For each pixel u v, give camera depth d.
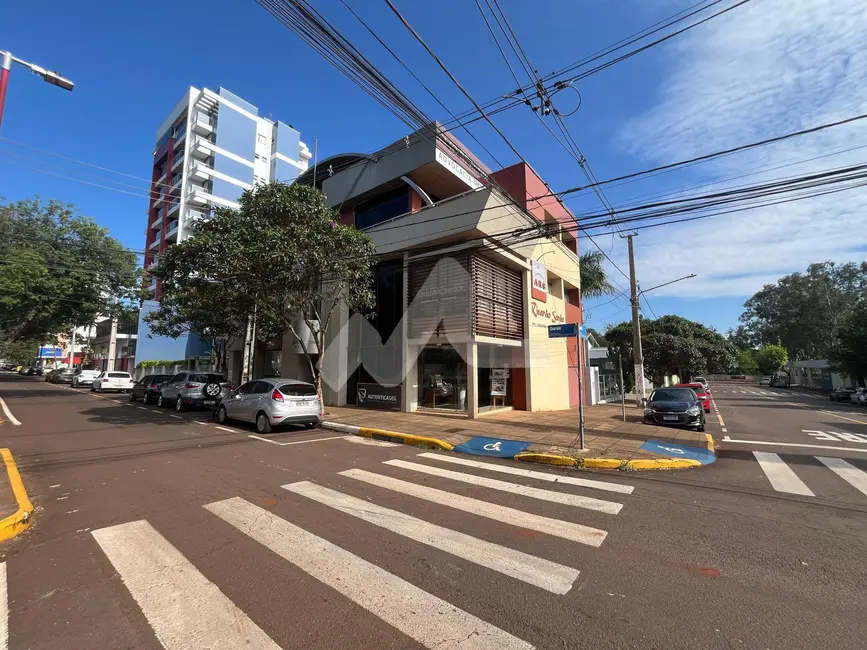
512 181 17.56
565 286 23.17
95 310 26.38
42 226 24.66
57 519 5.12
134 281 27.42
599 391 26.73
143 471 7.47
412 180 17.55
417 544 4.41
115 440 10.59
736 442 11.96
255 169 58.03
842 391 32.78
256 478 7.02
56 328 26.91
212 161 53.44
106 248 26.25
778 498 6.27
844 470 8.23
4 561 4.03
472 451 9.84
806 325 60.88
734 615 3.16
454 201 14.32
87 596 3.38
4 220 23.39
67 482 6.75
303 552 4.19
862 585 3.63
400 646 2.78
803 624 3.05
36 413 16.11
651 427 13.19
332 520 5.09
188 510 5.43
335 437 11.57
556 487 6.77
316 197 13.50
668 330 38.41
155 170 59.91
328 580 3.64
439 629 2.96
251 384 13.28
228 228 14.34
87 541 4.47
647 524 5.08
